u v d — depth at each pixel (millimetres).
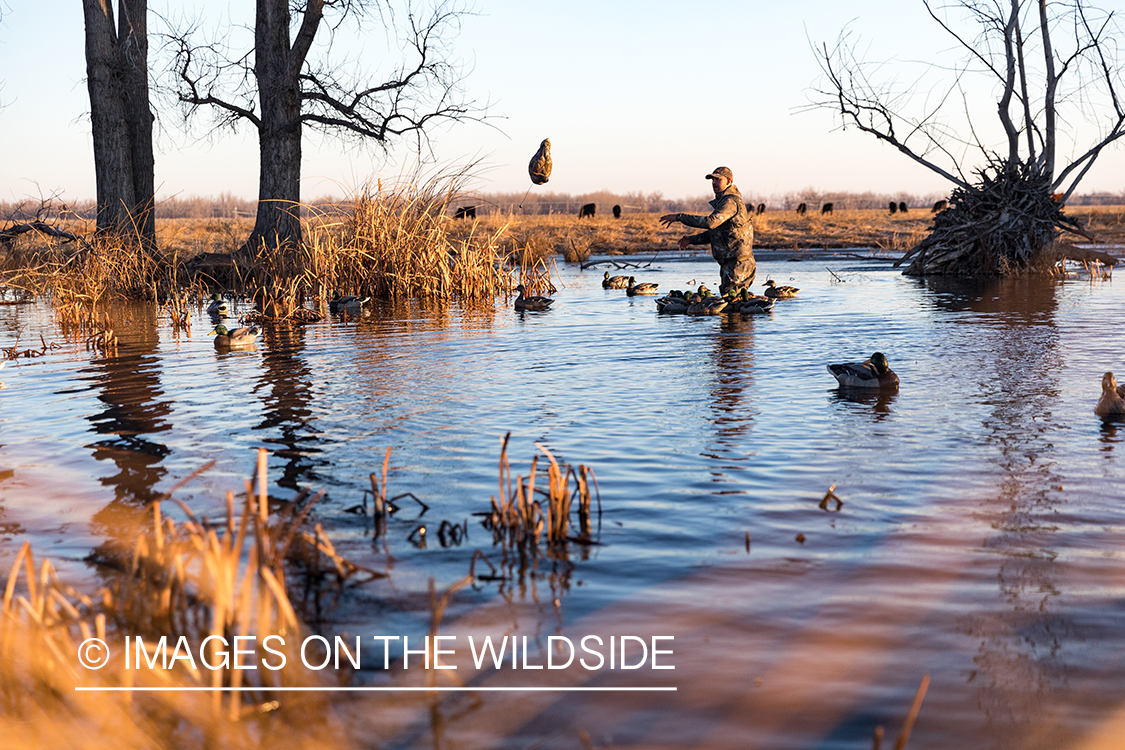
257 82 26812
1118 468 7215
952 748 3607
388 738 3783
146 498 6789
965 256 29016
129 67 27609
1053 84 28984
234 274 26422
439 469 7508
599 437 8445
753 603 4938
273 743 3730
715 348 13766
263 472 5094
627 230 58125
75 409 9906
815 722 3816
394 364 12711
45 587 4469
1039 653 4344
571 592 5133
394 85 26641
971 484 6895
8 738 3732
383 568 5512
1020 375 11078
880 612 4801
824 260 38000
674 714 3906
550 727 3836
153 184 28656
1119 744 3592
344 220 24781
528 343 14594
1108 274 27172
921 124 29500
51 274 23422
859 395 10156
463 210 28625
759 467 7434
